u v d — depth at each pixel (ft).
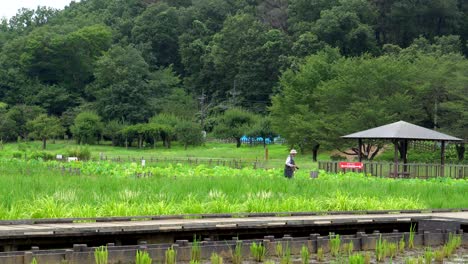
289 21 476.54
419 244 68.39
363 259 53.67
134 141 373.40
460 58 271.90
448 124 239.50
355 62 254.06
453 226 71.77
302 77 267.59
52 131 343.26
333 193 87.30
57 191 72.43
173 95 431.84
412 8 441.27
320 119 240.12
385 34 453.99
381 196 91.09
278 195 83.61
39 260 48.62
